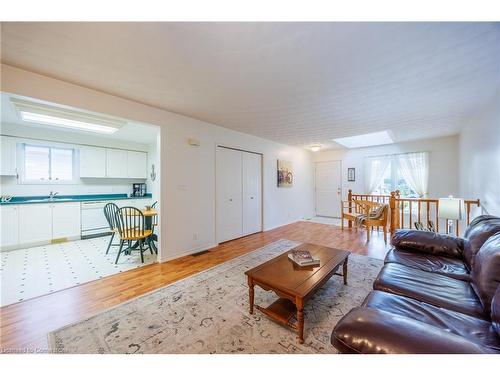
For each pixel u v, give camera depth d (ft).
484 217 6.43
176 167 10.46
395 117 11.05
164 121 9.92
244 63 6.01
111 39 4.92
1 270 8.97
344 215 16.26
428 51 5.50
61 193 14.35
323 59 5.84
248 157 15.14
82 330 5.25
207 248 11.96
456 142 15.21
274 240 13.66
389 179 18.42
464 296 4.32
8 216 11.48
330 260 6.77
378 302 4.08
